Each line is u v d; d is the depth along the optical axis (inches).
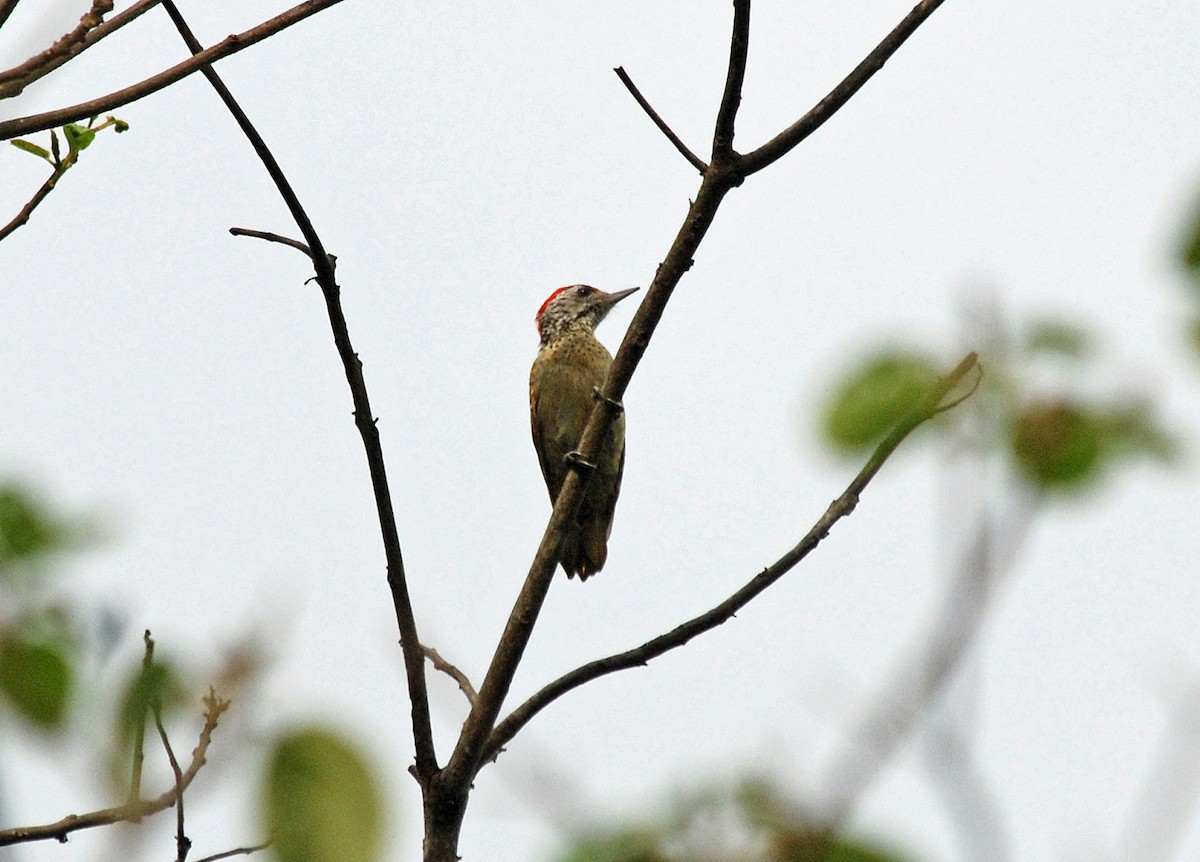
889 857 168.1
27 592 212.5
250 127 377.1
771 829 173.6
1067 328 185.2
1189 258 177.0
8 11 352.2
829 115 381.7
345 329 390.9
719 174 386.6
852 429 191.0
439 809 399.2
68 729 209.2
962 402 184.7
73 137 370.6
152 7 374.0
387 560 400.2
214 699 217.0
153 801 263.0
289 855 209.8
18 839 285.9
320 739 214.1
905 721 182.2
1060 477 176.2
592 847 178.5
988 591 182.2
